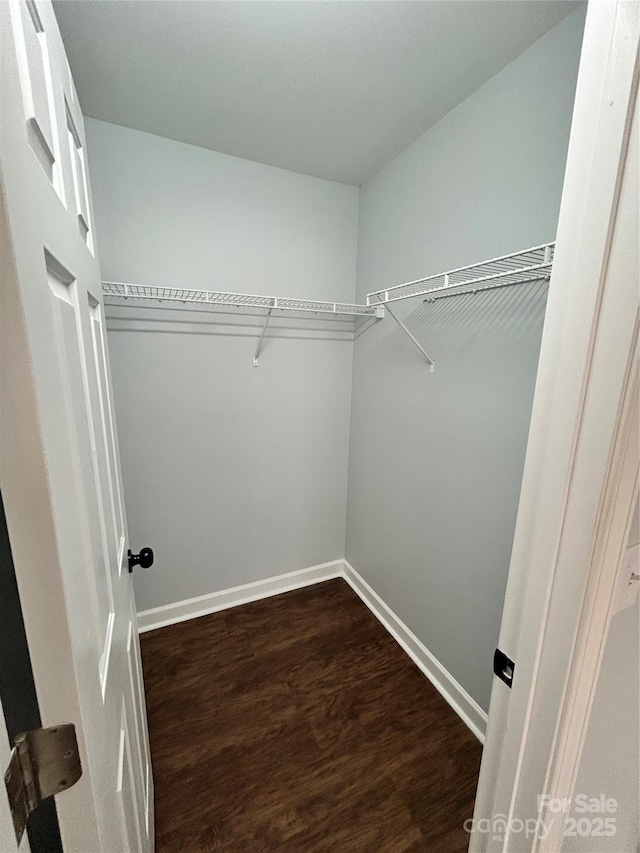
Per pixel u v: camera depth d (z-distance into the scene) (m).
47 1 0.55
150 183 1.58
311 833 1.11
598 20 0.44
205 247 1.73
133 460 1.78
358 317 2.10
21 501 0.33
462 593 1.50
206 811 1.16
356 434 2.21
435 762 1.32
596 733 0.74
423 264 1.58
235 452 2.01
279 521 2.22
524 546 0.60
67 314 0.54
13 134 0.32
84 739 0.39
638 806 0.90
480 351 1.34
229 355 1.89
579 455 0.52
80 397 0.58
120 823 0.58
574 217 0.50
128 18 1.01
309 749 1.36
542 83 1.06
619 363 0.46
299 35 1.06
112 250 1.57
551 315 0.54
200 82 1.25
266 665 1.74
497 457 1.30
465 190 1.35
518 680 0.63
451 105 1.35
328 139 1.57
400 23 1.02
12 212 0.31
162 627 1.97
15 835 0.32
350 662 1.76
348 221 2.02
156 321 1.71
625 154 0.43
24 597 0.34
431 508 1.64
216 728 1.43
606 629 0.57
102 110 1.41
